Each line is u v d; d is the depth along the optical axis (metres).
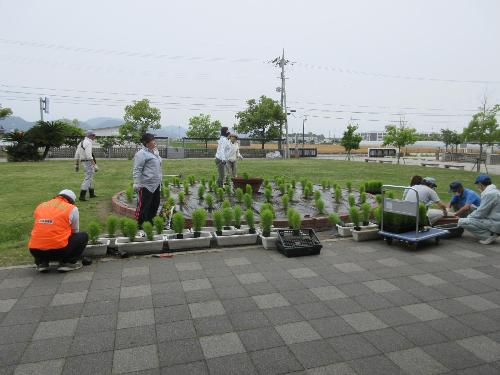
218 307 3.76
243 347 3.06
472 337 3.25
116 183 12.80
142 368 2.76
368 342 3.16
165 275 4.57
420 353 3.00
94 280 4.38
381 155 52.28
